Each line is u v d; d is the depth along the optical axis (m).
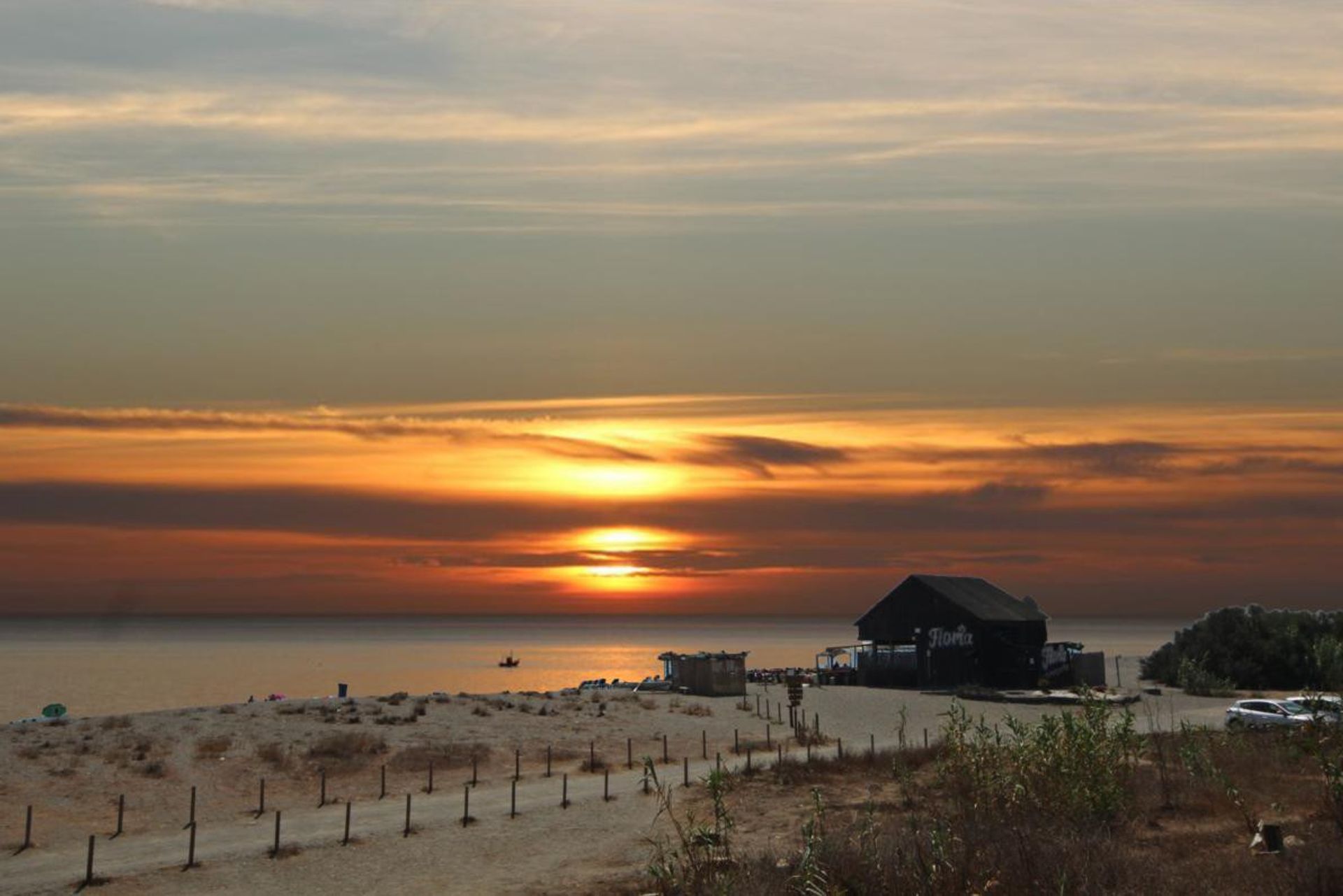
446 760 50.97
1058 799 31.11
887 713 71.69
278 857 34.28
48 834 37.31
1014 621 91.75
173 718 59.22
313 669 179.75
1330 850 24.09
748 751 48.50
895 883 23.03
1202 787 35.19
